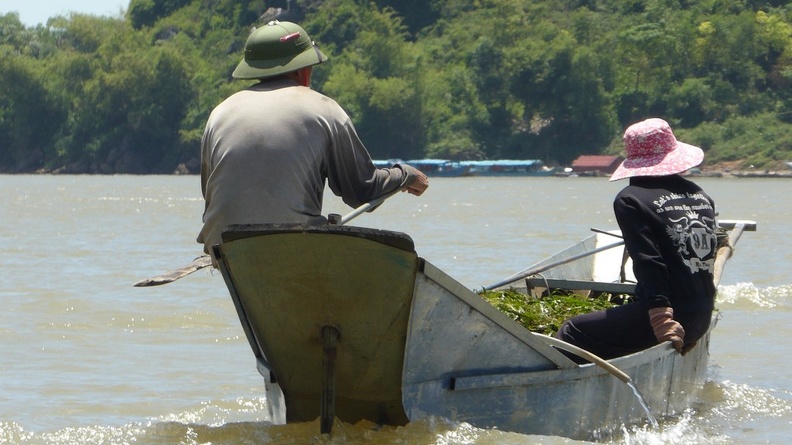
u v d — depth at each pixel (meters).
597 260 34.47
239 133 18.98
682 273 21.19
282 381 19.98
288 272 18.09
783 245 70.38
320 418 19.66
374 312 18.25
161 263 60.00
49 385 27.42
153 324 37.31
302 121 18.98
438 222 99.06
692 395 25.48
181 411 24.64
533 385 20.14
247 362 30.77
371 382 19.16
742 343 33.41
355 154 19.62
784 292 44.12
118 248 70.38
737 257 62.03
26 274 53.69
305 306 18.52
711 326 25.88
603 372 21.30
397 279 17.80
